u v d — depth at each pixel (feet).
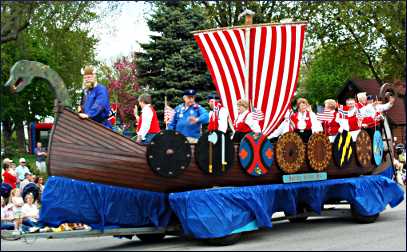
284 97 37.27
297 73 37.83
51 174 25.40
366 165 36.14
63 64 78.74
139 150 27.22
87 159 26.02
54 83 25.63
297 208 34.68
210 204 28.02
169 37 70.85
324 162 33.17
